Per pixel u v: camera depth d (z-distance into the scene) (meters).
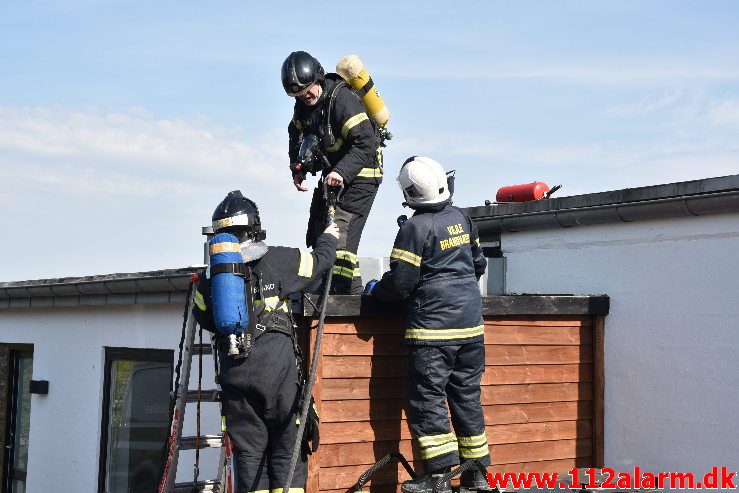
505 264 7.92
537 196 8.08
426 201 5.40
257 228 4.92
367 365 5.63
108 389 8.73
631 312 6.74
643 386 6.58
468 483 5.59
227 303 4.61
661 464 6.42
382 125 5.83
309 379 4.80
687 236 6.42
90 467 8.70
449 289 5.30
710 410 6.17
